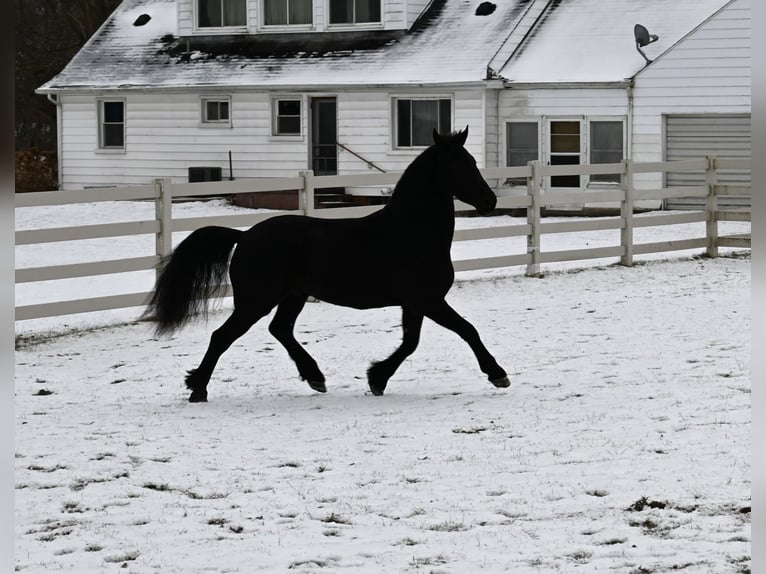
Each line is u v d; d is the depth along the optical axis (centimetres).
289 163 4159
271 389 1313
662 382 1262
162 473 967
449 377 1347
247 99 4203
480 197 1210
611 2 3944
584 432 1056
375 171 3997
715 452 966
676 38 3672
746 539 764
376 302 1235
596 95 3681
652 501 847
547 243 2962
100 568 754
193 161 4319
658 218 2469
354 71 4031
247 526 830
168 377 1395
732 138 3538
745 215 2534
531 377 1323
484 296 1998
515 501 864
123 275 2439
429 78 3844
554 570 725
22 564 764
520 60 3844
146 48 4544
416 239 1223
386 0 4094
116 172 4456
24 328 1791
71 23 5475
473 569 731
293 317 1285
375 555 763
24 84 5550
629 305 1862
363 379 1351
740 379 1260
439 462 976
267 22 4347
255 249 1227
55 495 916
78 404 1249
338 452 1017
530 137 3809
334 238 1231
